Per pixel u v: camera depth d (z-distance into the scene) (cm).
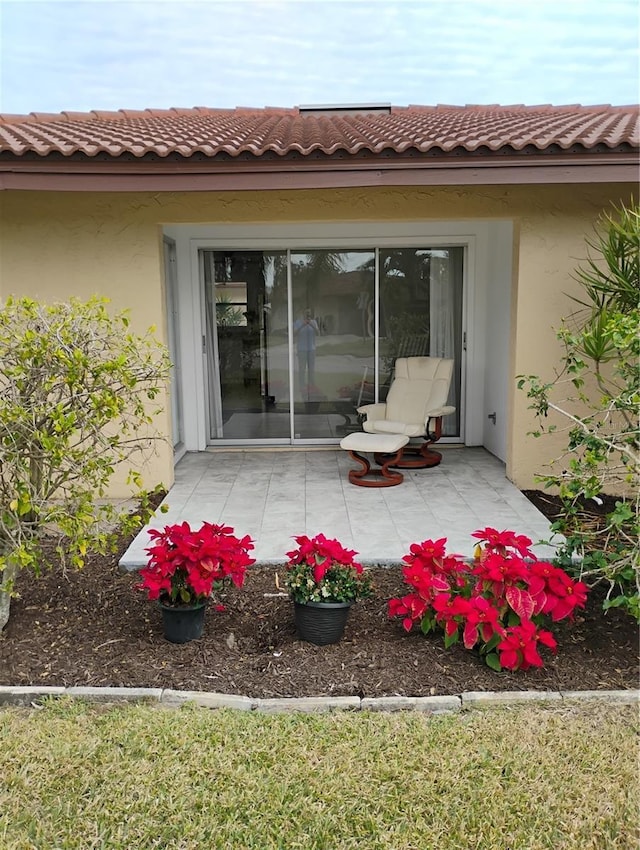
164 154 550
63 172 562
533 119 900
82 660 371
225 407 880
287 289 850
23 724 317
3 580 402
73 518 375
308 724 314
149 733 305
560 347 659
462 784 274
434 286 852
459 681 348
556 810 262
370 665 364
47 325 367
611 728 310
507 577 360
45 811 261
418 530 561
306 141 655
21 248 650
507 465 719
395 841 246
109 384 385
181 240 825
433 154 557
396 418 802
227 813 260
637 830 254
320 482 720
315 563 383
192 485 713
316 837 248
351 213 648
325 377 870
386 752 293
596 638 392
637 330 395
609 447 401
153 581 371
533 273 649
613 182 568
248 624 414
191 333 848
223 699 334
